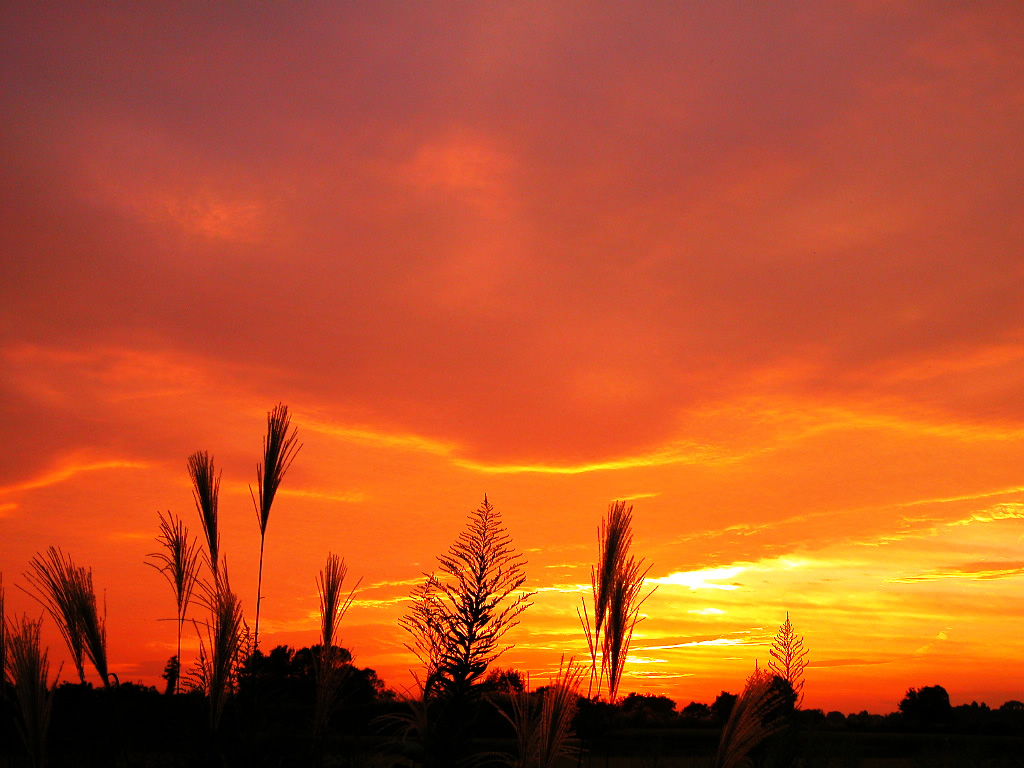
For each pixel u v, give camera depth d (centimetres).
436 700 535
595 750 462
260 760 533
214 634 500
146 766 516
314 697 539
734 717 397
